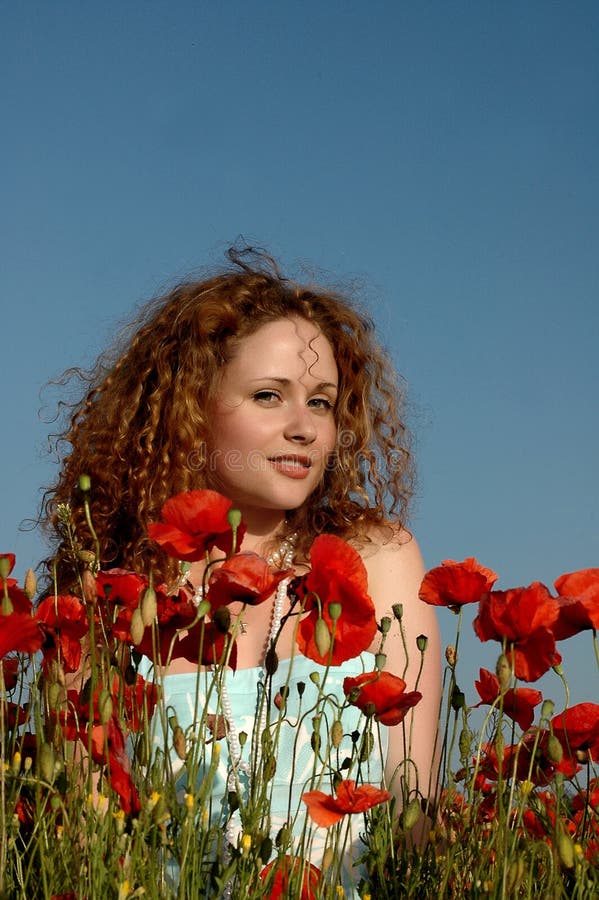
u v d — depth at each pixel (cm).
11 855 181
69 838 183
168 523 201
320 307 375
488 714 185
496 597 198
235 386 327
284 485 322
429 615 330
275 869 183
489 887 182
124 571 201
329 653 191
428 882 207
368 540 338
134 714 205
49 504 390
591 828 210
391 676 207
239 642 314
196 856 180
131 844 178
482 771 226
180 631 188
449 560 223
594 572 199
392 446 414
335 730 193
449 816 214
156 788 183
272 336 329
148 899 172
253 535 338
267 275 367
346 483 355
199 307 342
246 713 298
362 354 386
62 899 174
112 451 364
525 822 221
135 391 368
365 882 205
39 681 211
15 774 183
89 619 205
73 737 204
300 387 324
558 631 199
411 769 301
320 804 188
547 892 180
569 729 210
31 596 198
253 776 193
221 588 192
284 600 318
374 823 211
